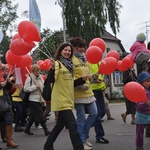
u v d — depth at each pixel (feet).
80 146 17.10
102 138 22.04
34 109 26.96
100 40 21.79
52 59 17.57
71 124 17.22
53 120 39.06
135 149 19.86
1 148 21.70
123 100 106.22
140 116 17.95
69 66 17.88
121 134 25.61
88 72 19.86
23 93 26.91
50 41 109.91
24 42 18.34
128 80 29.94
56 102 17.53
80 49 19.74
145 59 23.17
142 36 25.32
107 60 19.77
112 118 36.58
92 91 21.43
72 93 17.94
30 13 20.45
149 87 18.17
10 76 22.47
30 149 21.56
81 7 109.09
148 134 23.54
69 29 109.91
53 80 17.66
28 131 27.99
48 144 18.26
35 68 27.14
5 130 22.53
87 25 107.24
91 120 19.76
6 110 21.44
